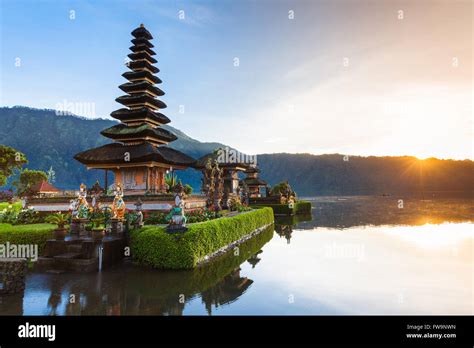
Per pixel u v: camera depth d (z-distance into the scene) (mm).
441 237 27203
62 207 27422
